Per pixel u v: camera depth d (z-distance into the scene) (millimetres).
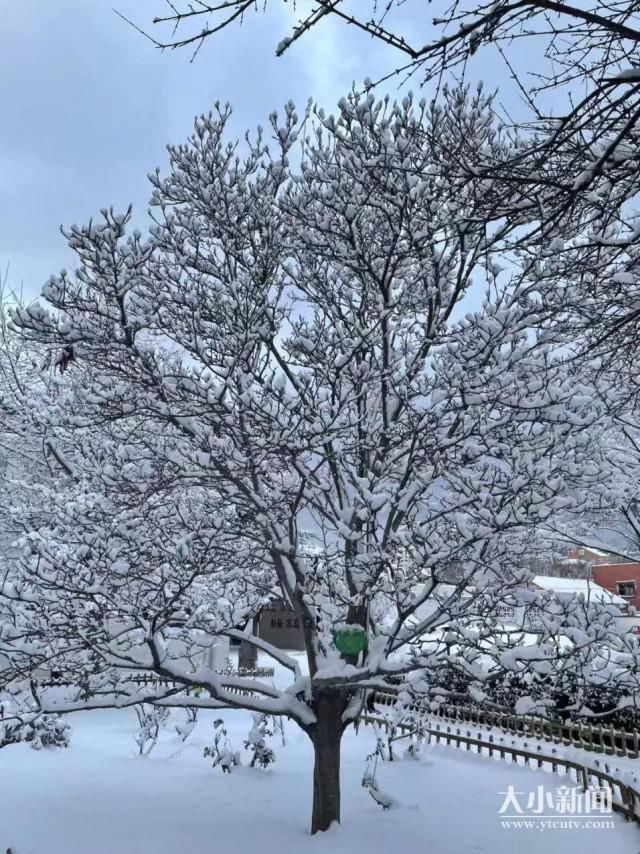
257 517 7520
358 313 8406
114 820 8539
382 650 7426
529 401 6859
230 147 8094
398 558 7512
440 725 14719
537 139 4281
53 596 7445
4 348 12805
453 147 4660
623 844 7828
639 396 6344
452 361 7480
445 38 2930
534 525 6863
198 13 2721
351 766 11945
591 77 3303
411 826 8297
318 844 7465
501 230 6957
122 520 7730
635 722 12578
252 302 7875
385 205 7988
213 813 8906
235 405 6895
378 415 8633
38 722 12578
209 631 7672
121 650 7664
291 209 8008
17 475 13430
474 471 7727
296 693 8211
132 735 14320
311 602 8047
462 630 6844
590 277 5605
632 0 3123
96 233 6352
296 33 2854
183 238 7875
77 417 7938
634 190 3924
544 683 7016
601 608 6820
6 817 8602
